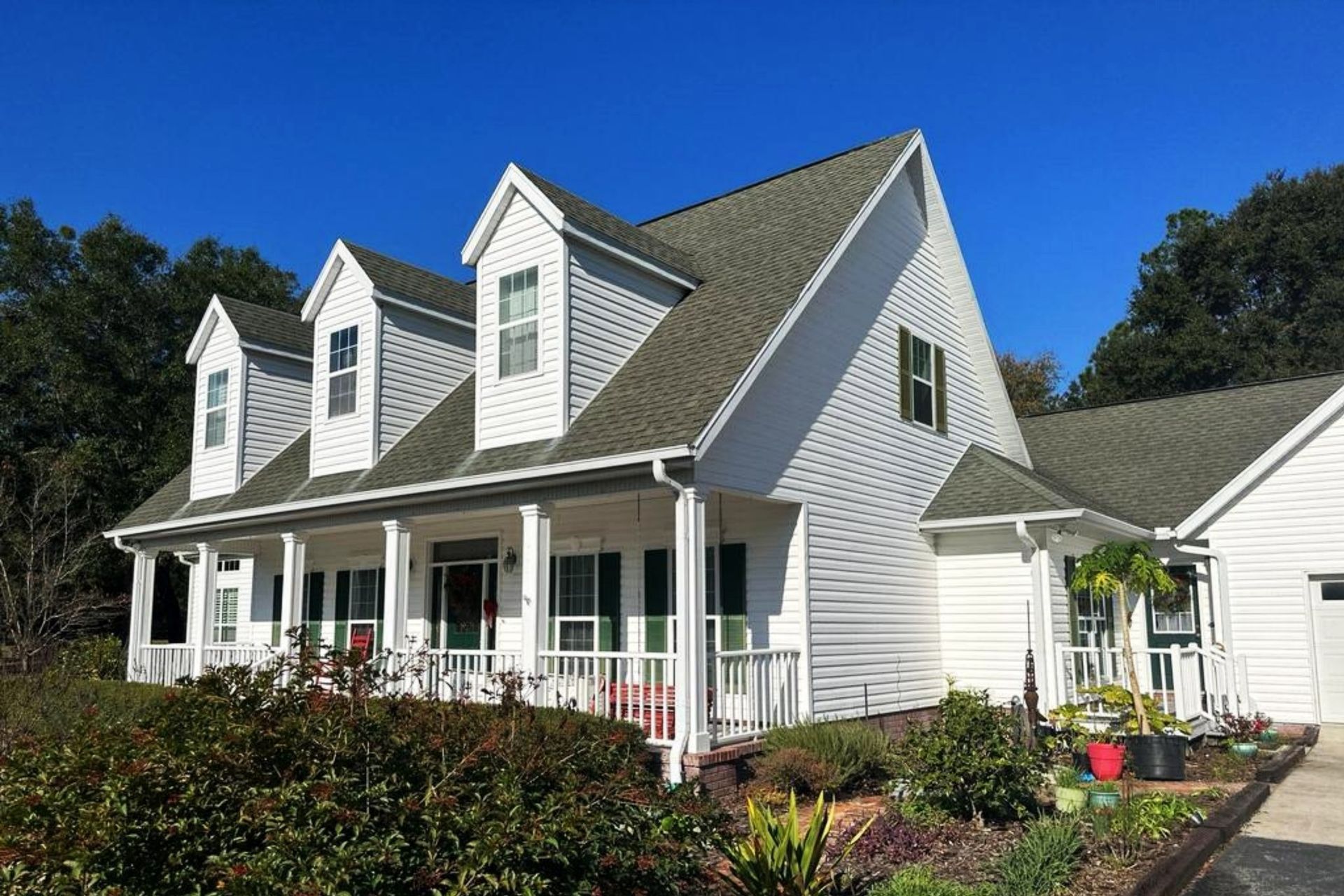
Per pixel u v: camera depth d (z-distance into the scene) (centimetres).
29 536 2328
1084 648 1458
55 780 466
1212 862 780
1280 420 1852
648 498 1378
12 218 3434
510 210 1335
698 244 1586
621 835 528
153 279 3509
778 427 1210
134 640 1942
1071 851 720
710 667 1292
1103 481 1856
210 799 454
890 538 1428
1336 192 4266
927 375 1611
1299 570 1552
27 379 3166
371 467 1500
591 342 1272
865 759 1048
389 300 1548
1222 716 1381
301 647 585
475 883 437
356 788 470
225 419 1862
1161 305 4431
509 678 865
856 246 1428
